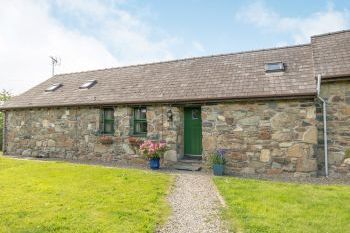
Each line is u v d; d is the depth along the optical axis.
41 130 15.31
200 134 12.12
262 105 10.41
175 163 11.78
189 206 6.32
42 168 10.79
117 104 12.96
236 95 10.59
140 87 13.62
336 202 6.39
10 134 16.58
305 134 9.77
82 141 13.98
